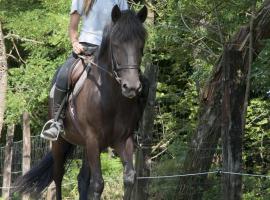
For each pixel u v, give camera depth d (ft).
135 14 30.19
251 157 56.75
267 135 57.52
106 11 33.32
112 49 29.99
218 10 51.44
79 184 37.22
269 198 46.19
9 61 80.28
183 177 42.63
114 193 52.42
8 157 56.34
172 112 65.41
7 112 65.10
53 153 39.22
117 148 31.83
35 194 40.83
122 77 29.30
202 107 43.45
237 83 33.91
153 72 38.96
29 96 65.51
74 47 33.04
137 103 31.60
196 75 55.47
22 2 69.26
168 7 55.47
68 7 63.00
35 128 72.64
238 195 33.55
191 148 43.06
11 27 65.57
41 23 64.18
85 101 31.76
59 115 33.88
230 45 42.55
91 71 31.99
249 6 49.03
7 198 54.85
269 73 43.91
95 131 31.50
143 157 39.04
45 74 64.90
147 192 39.40
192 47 55.93
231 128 33.73
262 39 43.09
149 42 55.83
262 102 56.18
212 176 43.24
